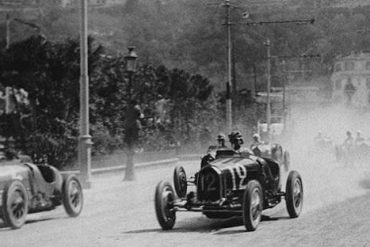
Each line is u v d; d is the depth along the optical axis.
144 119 55.94
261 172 19.19
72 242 16.19
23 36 76.81
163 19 154.50
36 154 36.69
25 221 21.06
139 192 31.22
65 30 107.88
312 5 142.75
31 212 20.59
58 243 16.11
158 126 61.94
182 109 73.38
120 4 164.50
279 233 16.88
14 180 19.00
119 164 43.78
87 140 33.50
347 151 46.97
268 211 21.91
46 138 36.97
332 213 21.23
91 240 16.45
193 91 74.81
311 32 147.50
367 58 187.62
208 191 17.67
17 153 36.84
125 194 30.30
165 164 53.16
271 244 15.09
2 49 41.28
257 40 148.12
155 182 37.09
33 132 38.28
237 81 151.12
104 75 47.62
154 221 20.31
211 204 17.45
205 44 146.12
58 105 40.97
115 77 48.47
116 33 153.88
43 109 40.97
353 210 22.05
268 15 106.06
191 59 146.12
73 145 39.03
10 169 19.61
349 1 149.25
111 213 22.94
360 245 14.84
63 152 38.00
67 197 21.38
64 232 18.28
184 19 151.25
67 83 41.31
